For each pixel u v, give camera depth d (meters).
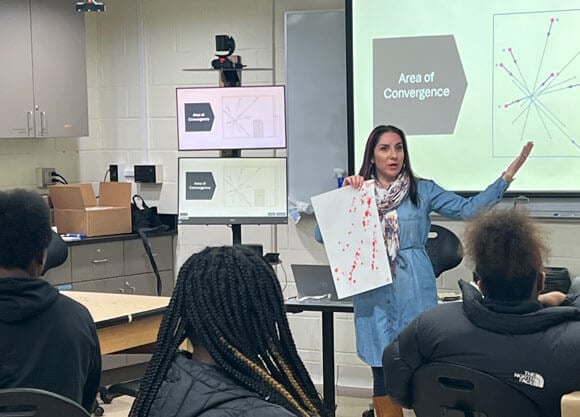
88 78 5.29
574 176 4.05
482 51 4.15
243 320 1.29
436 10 4.21
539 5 4.05
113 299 3.33
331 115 4.53
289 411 1.24
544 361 1.86
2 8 4.49
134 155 5.27
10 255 1.95
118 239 4.86
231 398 1.23
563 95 4.04
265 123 4.18
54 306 2.00
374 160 3.24
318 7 4.65
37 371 1.93
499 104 4.14
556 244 4.15
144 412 1.27
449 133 4.22
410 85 4.26
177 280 1.34
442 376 1.99
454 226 4.36
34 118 4.67
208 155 5.11
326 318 3.71
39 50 4.69
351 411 4.29
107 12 5.26
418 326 2.06
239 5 4.88
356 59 4.34
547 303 2.24
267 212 4.08
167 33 5.11
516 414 1.90
